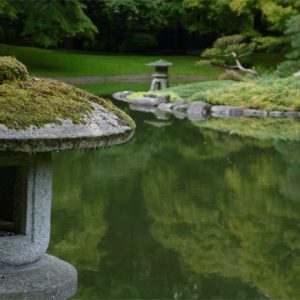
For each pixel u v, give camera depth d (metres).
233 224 6.86
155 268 5.53
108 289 5.03
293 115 16.77
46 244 3.32
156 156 10.81
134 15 31.59
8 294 3.03
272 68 23.53
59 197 7.70
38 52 28.66
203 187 8.49
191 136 13.14
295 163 10.17
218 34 34.34
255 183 8.75
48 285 3.14
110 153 11.06
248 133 13.57
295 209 7.45
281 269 5.59
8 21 28.69
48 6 23.14
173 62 29.91
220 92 18.08
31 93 3.16
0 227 3.36
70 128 2.98
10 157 3.12
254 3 24.36
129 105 18.69
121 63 28.50
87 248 5.88
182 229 6.63
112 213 7.09
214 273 5.50
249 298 4.96
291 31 19.61
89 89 21.59
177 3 31.25
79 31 24.62
